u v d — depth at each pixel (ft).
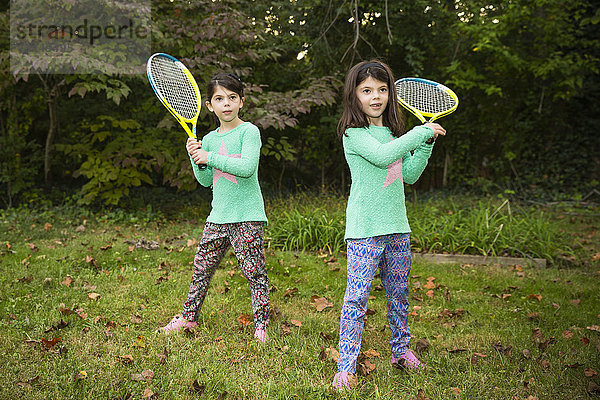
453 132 35.35
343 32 29.53
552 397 8.34
